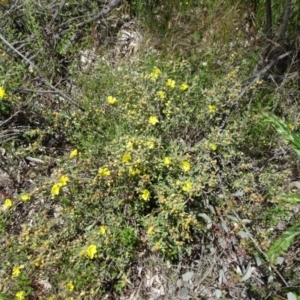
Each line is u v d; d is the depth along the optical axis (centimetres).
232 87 95
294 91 98
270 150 94
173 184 82
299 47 100
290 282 79
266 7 96
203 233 83
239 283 78
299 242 83
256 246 74
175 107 88
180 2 109
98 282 82
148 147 83
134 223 87
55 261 82
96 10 113
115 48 112
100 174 82
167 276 84
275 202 84
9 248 84
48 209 92
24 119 102
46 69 105
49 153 100
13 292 84
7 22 109
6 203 87
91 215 86
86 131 96
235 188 87
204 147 87
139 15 112
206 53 103
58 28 111
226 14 107
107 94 100
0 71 99
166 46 108
